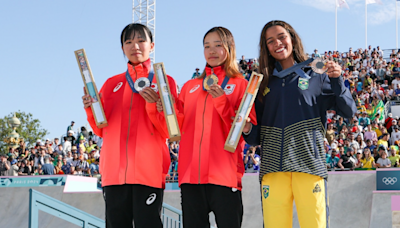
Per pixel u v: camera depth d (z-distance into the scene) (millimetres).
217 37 3746
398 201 11266
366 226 11898
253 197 13289
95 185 14898
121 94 3818
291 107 3502
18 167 15938
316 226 3283
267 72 3693
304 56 3818
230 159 3543
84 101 3754
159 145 3730
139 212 3543
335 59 27359
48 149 17078
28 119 39281
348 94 3518
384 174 11891
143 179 3561
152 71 3877
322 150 3447
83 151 17297
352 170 12945
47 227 14594
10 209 15297
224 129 3623
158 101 3619
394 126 16203
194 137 3602
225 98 3488
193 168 3529
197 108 3680
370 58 26438
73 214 4582
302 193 3338
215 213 3510
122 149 3627
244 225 12922
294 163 3357
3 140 35594
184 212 3576
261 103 3705
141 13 30656
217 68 3760
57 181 15000
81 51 3832
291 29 3793
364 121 17531
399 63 25109
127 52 3844
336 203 12484
